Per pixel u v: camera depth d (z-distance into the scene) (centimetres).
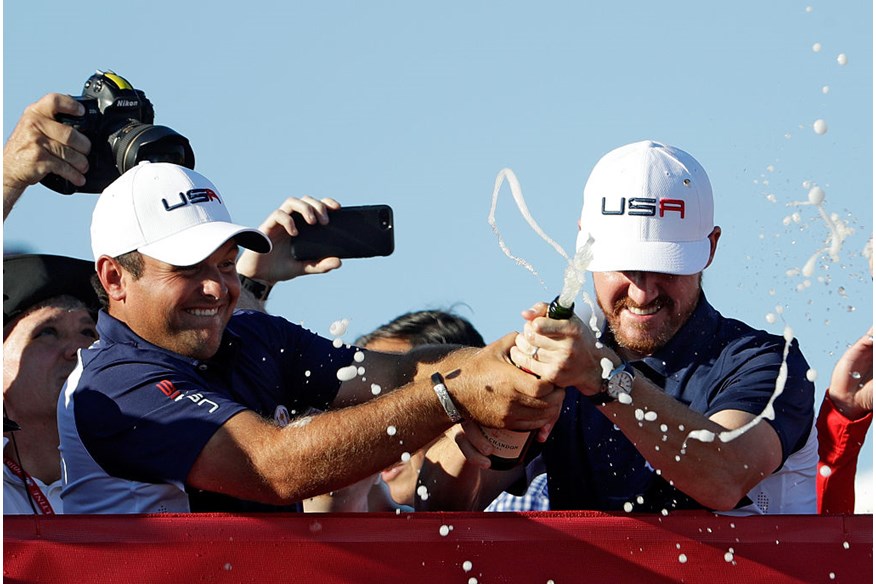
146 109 1612
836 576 1101
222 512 1153
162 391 1222
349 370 1210
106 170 1563
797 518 1105
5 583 1058
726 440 1097
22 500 1440
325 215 1656
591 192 1362
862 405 1362
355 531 1085
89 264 1560
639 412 1126
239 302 1639
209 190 1373
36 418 1505
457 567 1088
